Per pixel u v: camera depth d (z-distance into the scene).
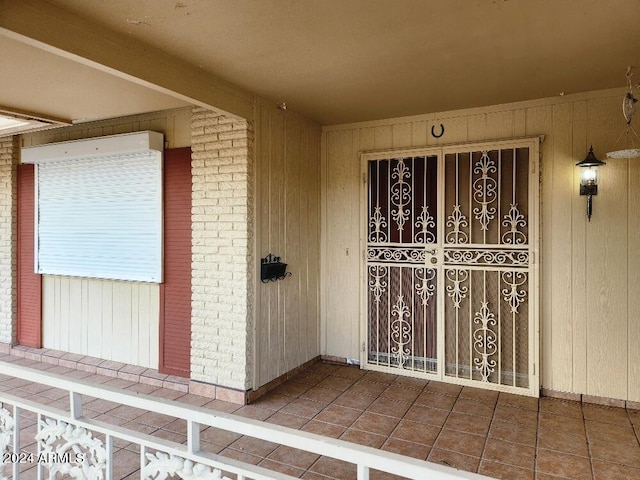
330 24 2.41
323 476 2.62
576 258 3.67
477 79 3.30
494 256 3.93
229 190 3.70
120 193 4.38
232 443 2.99
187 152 4.03
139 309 4.39
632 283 3.50
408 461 1.17
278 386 4.03
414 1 2.17
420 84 3.40
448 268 4.11
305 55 2.83
